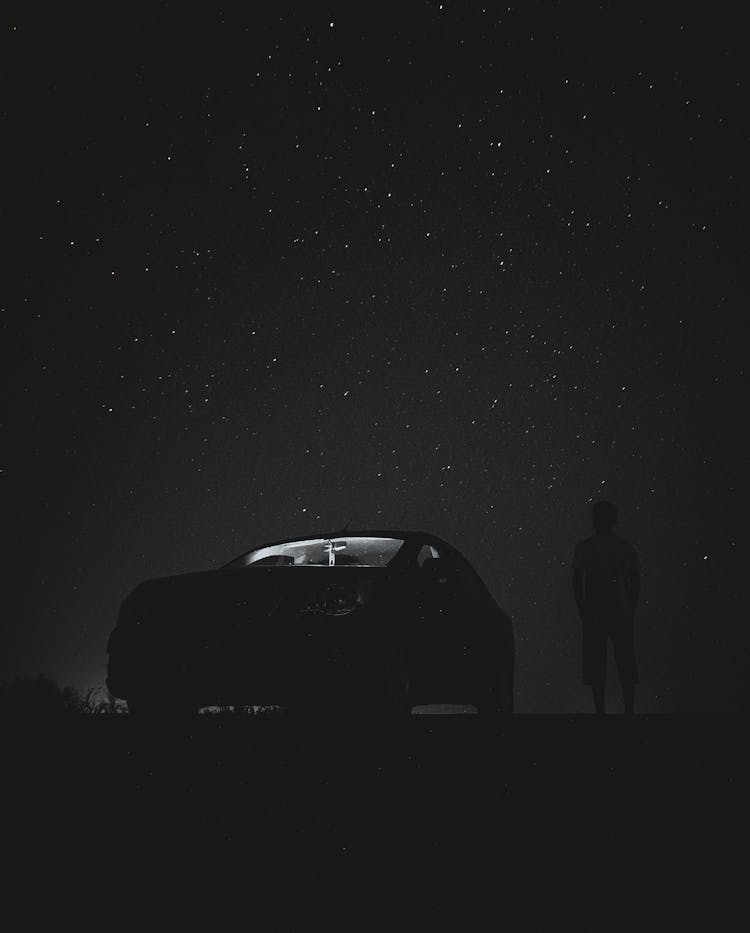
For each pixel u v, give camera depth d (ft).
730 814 14.10
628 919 10.41
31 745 18.52
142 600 27.35
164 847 12.71
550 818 13.97
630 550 31.65
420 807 14.53
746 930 10.12
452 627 29.73
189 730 20.88
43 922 10.48
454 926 10.33
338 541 30.71
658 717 26.30
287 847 12.71
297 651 25.96
